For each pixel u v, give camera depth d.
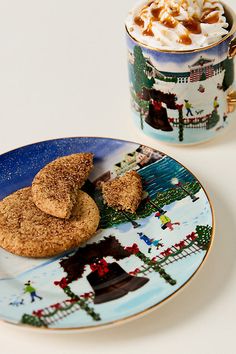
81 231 0.59
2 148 0.72
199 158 0.69
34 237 0.58
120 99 0.76
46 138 0.72
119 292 0.54
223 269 0.58
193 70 0.63
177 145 0.70
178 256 0.57
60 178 0.63
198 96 0.65
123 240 0.59
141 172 0.65
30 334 0.54
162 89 0.65
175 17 0.64
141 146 0.67
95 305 0.53
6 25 0.89
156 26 0.64
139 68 0.65
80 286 0.55
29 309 0.53
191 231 0.58
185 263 0.56
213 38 0.63
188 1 0.64
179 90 0.64
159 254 0.57
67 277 0.56
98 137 0.68
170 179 0.64
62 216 0.60
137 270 0.56
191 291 0.56
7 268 0.57
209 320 0.54
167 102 0.66
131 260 0.57
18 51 0.85
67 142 0.67
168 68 0.63
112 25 0.88
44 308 0.53
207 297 0.56
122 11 0.90
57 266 0.57
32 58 0.83
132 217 0.62
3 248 0.59
